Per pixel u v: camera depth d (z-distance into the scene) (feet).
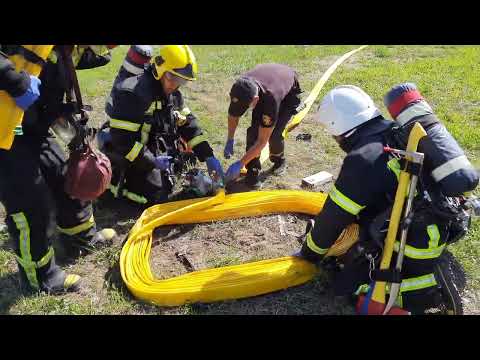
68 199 12.33
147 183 14.76
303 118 20.65
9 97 9.51
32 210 10.85
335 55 28.84
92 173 11.19
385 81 24.04
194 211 14.19
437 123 10.19
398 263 10.25
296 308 11.40
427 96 22.12
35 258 11.31
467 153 17.63
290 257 12.29
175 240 13.75
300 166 17.48
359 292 11.13
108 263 12.85
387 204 10.43
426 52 28.76
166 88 13.73
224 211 14.34
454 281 11.34
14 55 9.59
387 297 10.69
